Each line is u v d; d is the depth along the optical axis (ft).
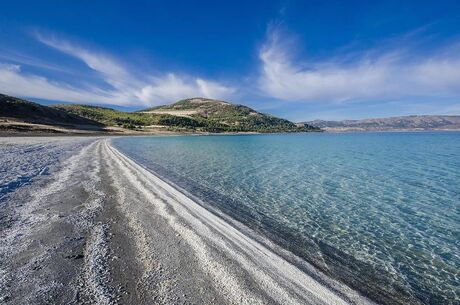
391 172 87.61
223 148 179.73
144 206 40.63
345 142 269.64
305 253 30.35
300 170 90.33
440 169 94.07
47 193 44.75
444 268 28.91
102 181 55.88
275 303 19.98
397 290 24.58
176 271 23.30
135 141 239.50
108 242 27.89
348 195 58.13
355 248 32.96
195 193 54.19
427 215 45.96
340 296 22.22
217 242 30.01
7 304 17.83
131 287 20.56
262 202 51.03
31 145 131.03
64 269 22.34
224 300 19.81
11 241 26.96
